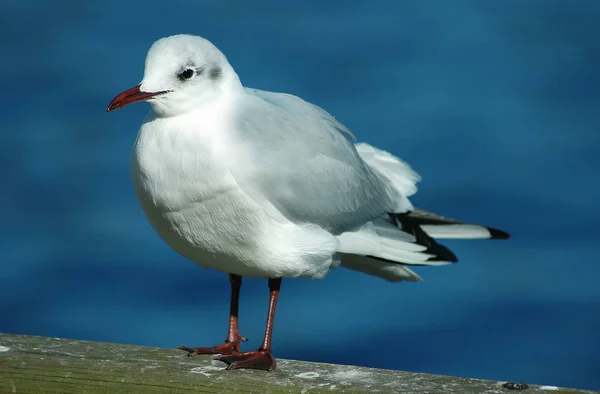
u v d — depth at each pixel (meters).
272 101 8.08
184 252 7.71
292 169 7.68
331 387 6.19
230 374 6.40
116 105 7.19
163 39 7.48
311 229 7.84
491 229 9.40
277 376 6.40
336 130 8.55
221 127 7.29
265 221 7.43
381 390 6.12
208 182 7.15
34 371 6.34
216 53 7.46
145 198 7.31
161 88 7.24
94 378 6.29
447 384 6.25
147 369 6.39
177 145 7.18
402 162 9.76
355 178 8.55
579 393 6.09
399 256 8.87
